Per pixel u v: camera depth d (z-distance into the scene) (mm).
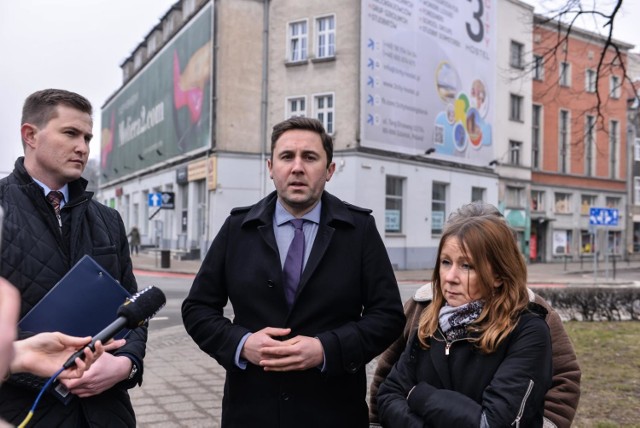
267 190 24344
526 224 31844
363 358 2377
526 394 1938
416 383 2232
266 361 2240
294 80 23438
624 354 7000
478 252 2105
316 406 2400
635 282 21062
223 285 2652
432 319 2215
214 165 23984
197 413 4816
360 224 2590
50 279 2232
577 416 4598
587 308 9719
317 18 23031
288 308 2447
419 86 24578
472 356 2088
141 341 2482
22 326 2080
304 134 2510
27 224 2238
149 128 34000
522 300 2141
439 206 26312
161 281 18031
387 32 23109
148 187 34438
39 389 2115
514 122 30750
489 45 28641
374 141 22625
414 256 24500
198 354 7176
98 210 2568
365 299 2572
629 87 10555
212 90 24078
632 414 4656
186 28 27344
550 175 33969
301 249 2525
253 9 24016
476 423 1913
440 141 25766
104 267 2434
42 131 2311
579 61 30688
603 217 20719
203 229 26109
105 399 2314
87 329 2197
